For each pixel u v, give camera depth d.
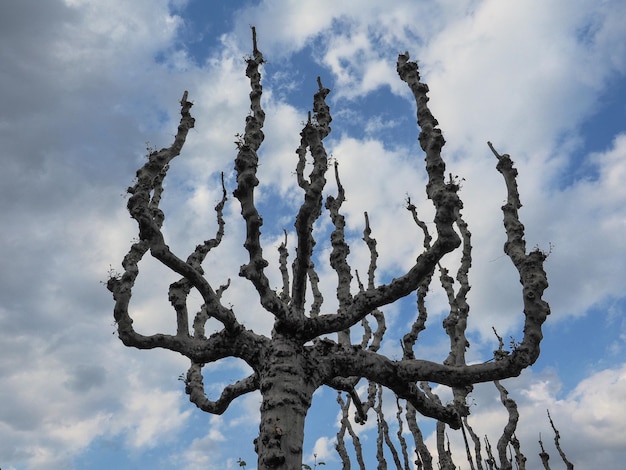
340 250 9.59
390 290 8.01
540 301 7.85
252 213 7.54
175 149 9.01
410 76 8.55
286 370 7.65
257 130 8.12
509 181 8.87
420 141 8.02
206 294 8.12
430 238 10.40
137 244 9.10
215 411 9.48
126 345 8.52
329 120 9.12
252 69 8.66
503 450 9.16
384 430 12.93
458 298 9.54
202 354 8.52
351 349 8.31
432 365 8.09
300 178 9.01
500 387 9.92
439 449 10.59
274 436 7.09
